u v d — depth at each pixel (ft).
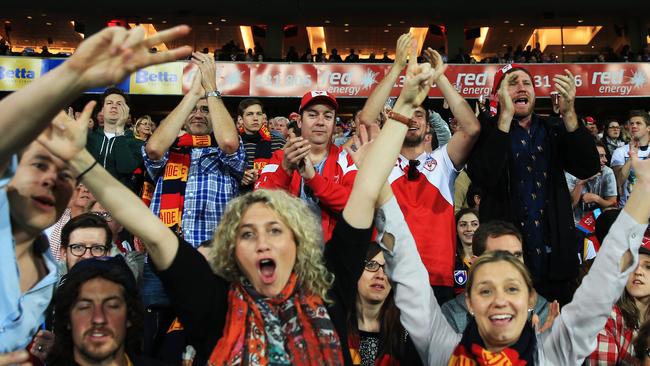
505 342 6.70
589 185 19.93
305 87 50.19
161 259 5.48
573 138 10.28
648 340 8.14
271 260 5.81
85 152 5.13
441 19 65.82
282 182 9.74
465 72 49.42
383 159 6.19
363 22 66.69
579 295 6.88
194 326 5.62
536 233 10.41
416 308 6.98
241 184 12.79
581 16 64.69
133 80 46.91
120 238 13.75
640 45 64.44
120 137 14.94
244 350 5.44
